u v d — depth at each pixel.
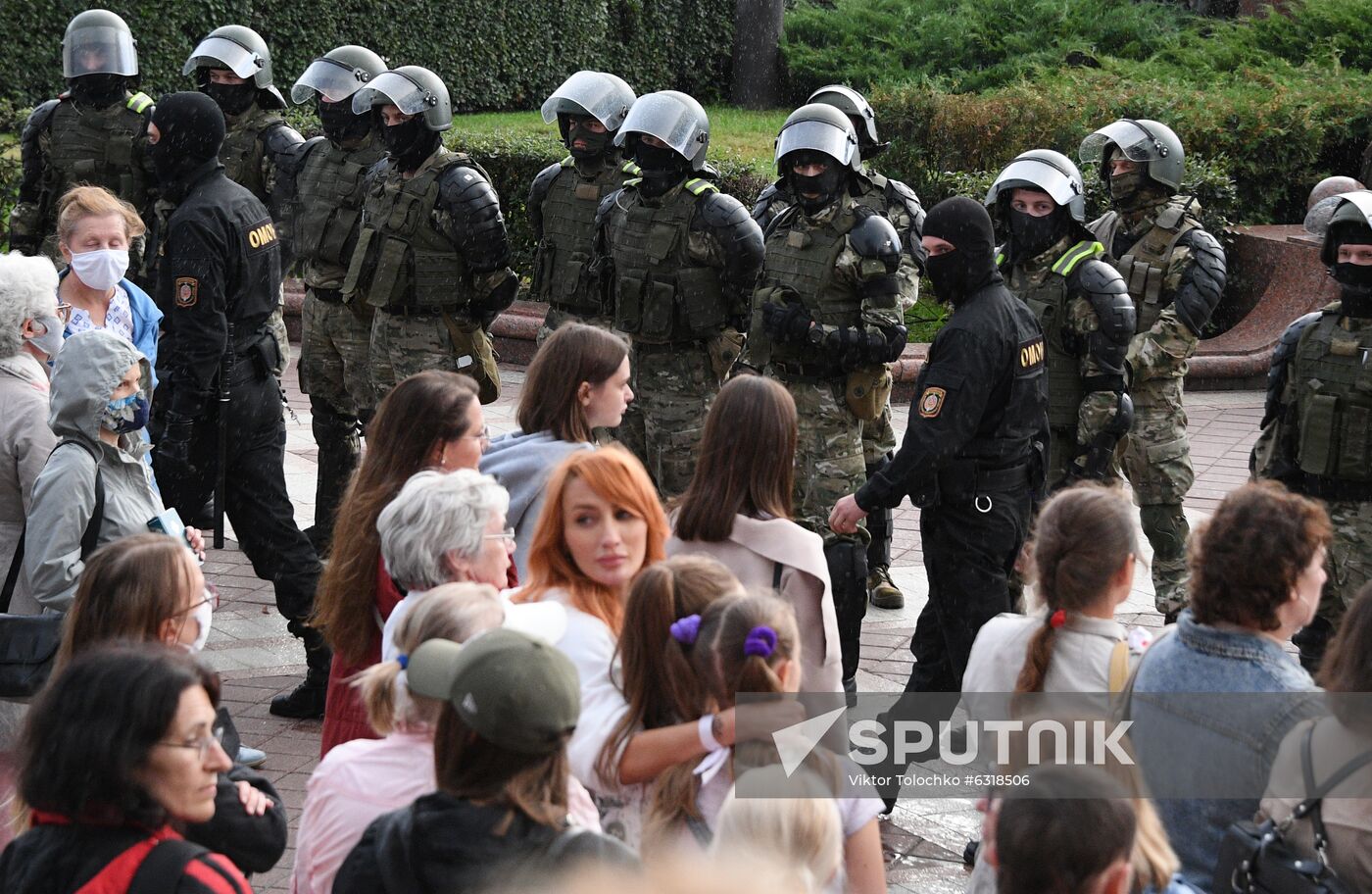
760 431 7.24
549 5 39.25
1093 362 11.43
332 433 14.62
